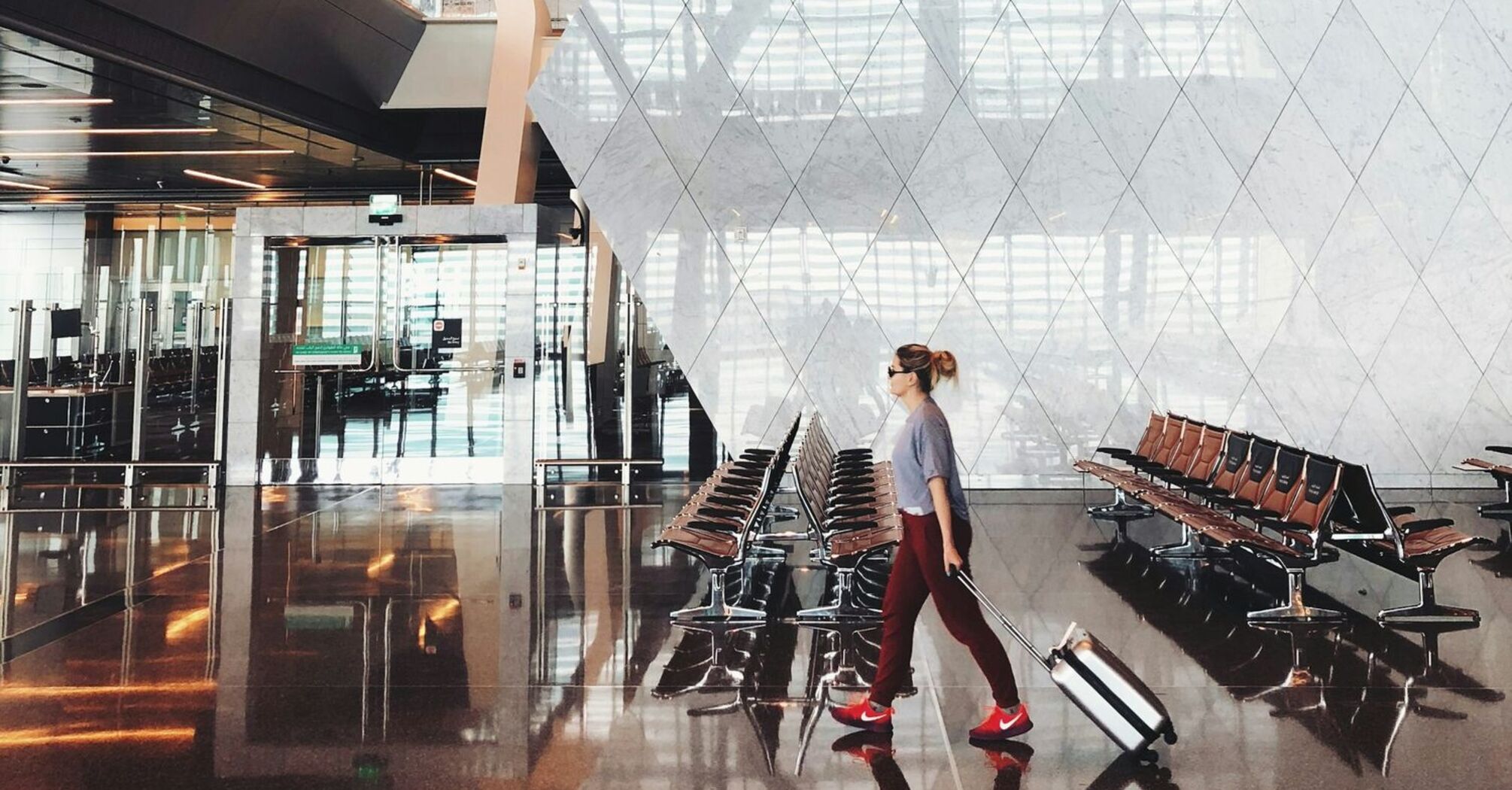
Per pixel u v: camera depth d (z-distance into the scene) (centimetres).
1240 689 471
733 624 589
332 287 1235
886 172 1173
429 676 489
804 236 1178
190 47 1209
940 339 1166
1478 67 1154
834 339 1173
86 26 1081
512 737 408
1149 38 1164
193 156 1750
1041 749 396
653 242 1188
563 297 1227
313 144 1614
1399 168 1153
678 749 396
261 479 1229
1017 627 584
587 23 1191
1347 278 1153
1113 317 1159
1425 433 1148
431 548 815
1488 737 405
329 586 681
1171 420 972
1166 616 607
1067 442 1161
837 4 1177
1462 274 1151
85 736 407
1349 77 1157
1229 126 1158
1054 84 1167
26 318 1302
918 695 462
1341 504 611
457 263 1233
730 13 1185
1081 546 830
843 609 602
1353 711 439
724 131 1183
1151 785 359
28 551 804
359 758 386
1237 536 605
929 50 1173
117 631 568
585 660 517
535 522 945
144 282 2084
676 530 614
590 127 1191
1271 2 1159
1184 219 1159
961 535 408
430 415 1233
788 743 403
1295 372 1152
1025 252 1164
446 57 1552
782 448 655
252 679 483
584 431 1218
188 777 366
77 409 1392
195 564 753
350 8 1350
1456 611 602
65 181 2019
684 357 1189
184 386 1523
